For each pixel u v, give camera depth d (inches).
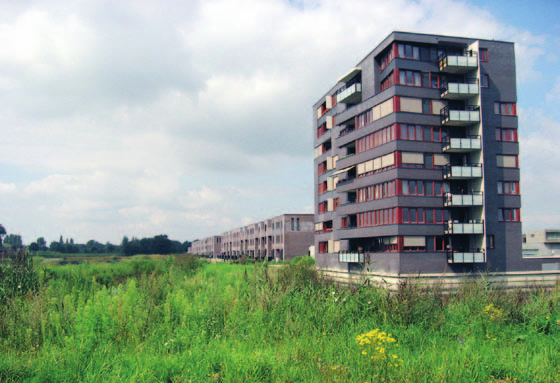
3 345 416.2
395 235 1427.2
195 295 644.7
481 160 1457.9
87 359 357.7
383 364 316.5
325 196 2128.4
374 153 1573.6
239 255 5142.7
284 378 302.0
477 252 1411.2
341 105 1967.3
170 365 332.2
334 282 681.0
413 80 1501.0
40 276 775.1
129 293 583.2
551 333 439.2
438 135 1502.2
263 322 486.3
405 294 514.9
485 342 400.5
